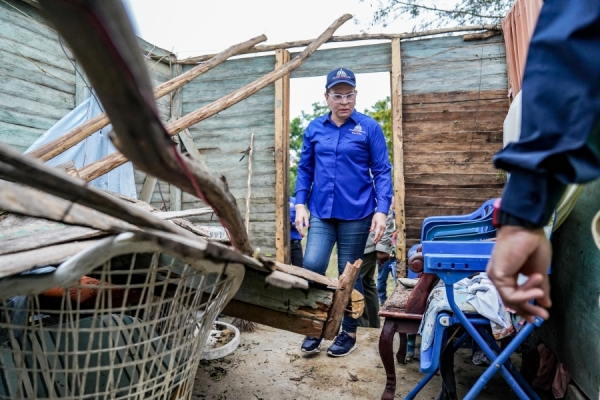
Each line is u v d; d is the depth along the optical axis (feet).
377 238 8.11
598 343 4.64
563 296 5.67
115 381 3.73
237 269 3.64
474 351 7.84
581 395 5.25
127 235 2.67
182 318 3.62
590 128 1.67
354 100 8.54
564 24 1.73
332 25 9.21
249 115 14.65
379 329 10.33
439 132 13.16
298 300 5.30
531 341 6.87
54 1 1.01
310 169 9.25
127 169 12.15
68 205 2.66
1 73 10.47
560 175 1.72
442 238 7.97
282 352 8.77
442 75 13.14
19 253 2.73
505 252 1.86
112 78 1.25
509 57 11.91
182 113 15.42
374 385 7.33
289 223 14.44
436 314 5.59
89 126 6.45
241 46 8.76
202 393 6.96
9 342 3.43
